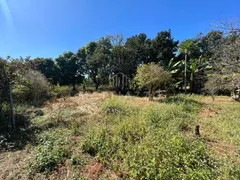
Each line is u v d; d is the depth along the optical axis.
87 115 7.53
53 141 4.98
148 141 4.54
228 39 6.64
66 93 14.77
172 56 21.61
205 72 16.27
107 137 4.98
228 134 5.52
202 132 5.73
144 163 3.55
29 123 6.69
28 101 10.12
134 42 22.48
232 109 9.52
